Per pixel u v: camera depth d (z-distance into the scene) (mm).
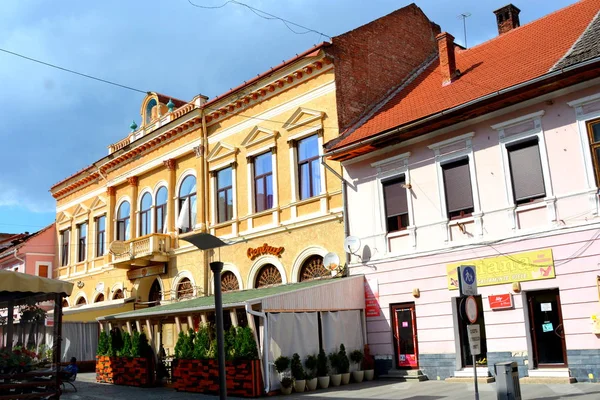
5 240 47906
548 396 12609
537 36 20141
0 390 14305
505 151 16422
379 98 22859
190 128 26922
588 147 14820
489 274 16266
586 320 14328
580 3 20797
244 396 15867
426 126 17594
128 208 31141
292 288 19266
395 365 18312
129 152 30453
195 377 17562
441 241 17531
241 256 23656
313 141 21719
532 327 15477
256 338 16156
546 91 15461
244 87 24047
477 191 16859
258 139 23562
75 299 34500
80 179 35219
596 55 14188
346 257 19828
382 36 23938
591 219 14547
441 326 17203
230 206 24781
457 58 23438
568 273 14766
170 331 25703
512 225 16000
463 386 15297
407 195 18578
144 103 31203
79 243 35750
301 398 15094
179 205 27344
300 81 22344
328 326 17953
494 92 15758
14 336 18250
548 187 15398
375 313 18906
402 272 18391
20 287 14453
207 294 24844
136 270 29250
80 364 27672
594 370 14055
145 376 19797
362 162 19984
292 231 21797
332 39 21625
